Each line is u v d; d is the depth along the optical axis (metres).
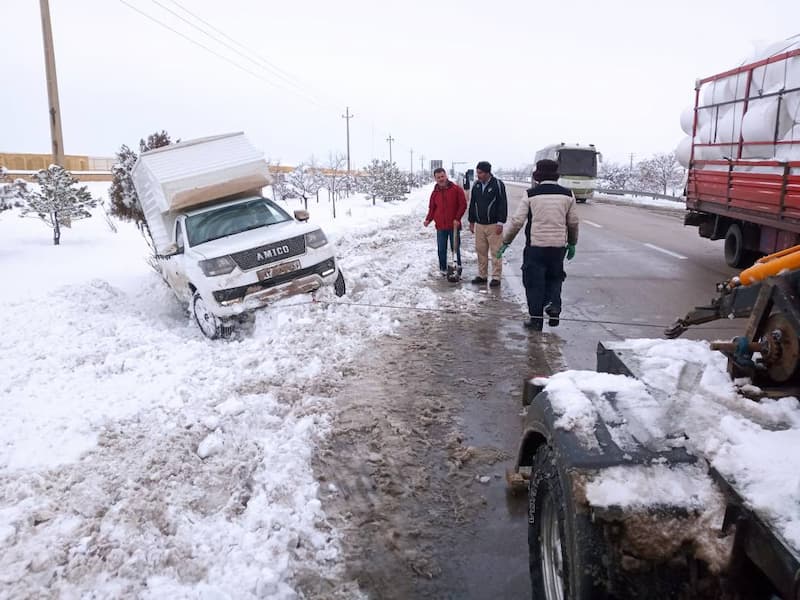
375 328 6.86
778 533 1.44
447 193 9.94
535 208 6.46
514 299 8.47
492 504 3.41
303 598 2.69
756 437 1.83
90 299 8.16
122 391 4.96
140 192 10.01
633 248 13.49
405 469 3.79
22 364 5.57
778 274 2.21
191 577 2.76
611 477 1.83
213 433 4.11
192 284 7.47
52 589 2.68
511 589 2.75
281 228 7.89
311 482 3.61
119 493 3.43
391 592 2.73
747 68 9.10
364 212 26.03
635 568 1.74
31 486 3.51
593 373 2.48
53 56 16.97
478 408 4.73
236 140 8.87
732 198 9.61
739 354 2.28
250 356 5.84
